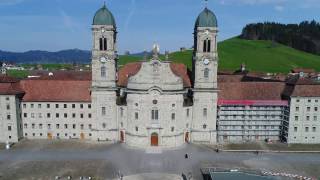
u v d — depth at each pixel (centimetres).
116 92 10888
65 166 8956
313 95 10856
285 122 11206
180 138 10719
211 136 11038
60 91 11175
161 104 10288
